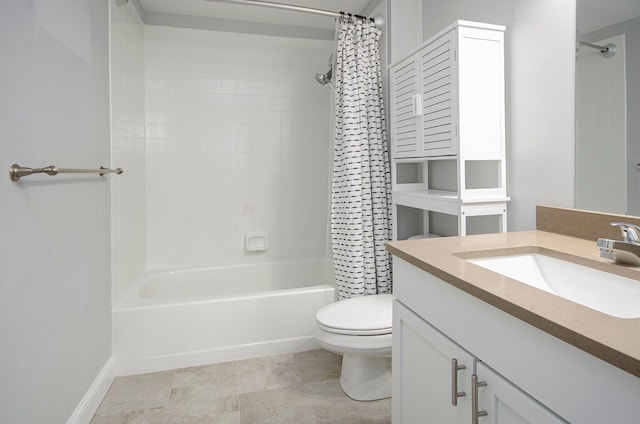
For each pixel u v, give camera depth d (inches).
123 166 86.8
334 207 90.4
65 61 56.5
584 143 49.9
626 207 44.7
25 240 44.8
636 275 33.0
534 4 57.3
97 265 69.4
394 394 48.5
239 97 114.7
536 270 45.0
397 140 82.2
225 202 115.3
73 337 58.0
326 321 64.1
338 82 88.7
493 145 62.1
